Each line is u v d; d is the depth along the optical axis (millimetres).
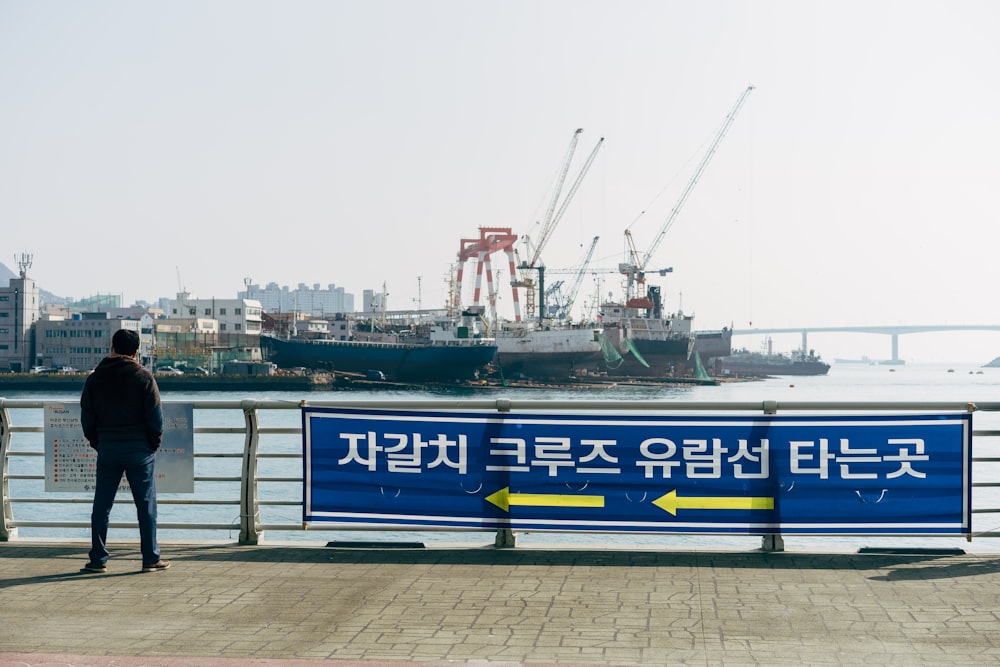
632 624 6664
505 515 9312
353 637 6406
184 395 158000
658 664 5812
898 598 7309
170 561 8828
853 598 7312
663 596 7422
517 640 6312
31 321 184250
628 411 9188
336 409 9492
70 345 183500
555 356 185125
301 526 9523
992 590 7543
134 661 5895
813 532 9031
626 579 8000
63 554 9172
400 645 6219
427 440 9406
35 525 9945
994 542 20062
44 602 7367
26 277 183750
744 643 6211
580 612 6988
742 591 7559
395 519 9398
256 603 7312
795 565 8469
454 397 153750
